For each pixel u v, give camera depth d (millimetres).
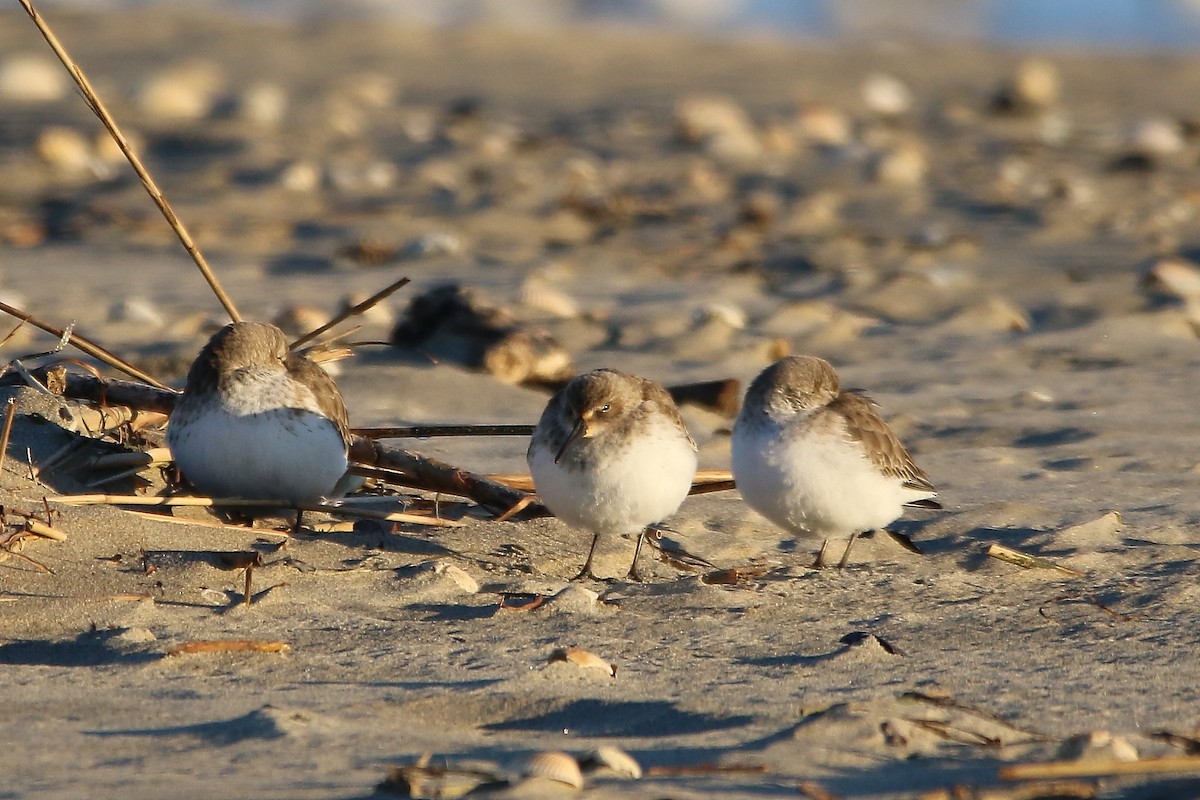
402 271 20031
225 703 6465
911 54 43562
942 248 21859
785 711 6535
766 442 9062
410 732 6125
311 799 5215
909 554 9523
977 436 12719
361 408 13102
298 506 9336
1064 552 9422
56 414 10086
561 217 23609
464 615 8000
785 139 29672
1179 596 8547
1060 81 39219
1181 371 15227
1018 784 5469
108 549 8641
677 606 8336
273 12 47438
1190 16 49375
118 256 20562
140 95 31469
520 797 5176
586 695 6719
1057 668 7285
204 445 9070
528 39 42750
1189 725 6375
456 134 29906
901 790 5441
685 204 25016
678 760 5812
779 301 18438
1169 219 24188
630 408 8875
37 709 6324
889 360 15633
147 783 5371
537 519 9945
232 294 17922
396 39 41594
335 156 27609
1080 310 17938
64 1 45156
